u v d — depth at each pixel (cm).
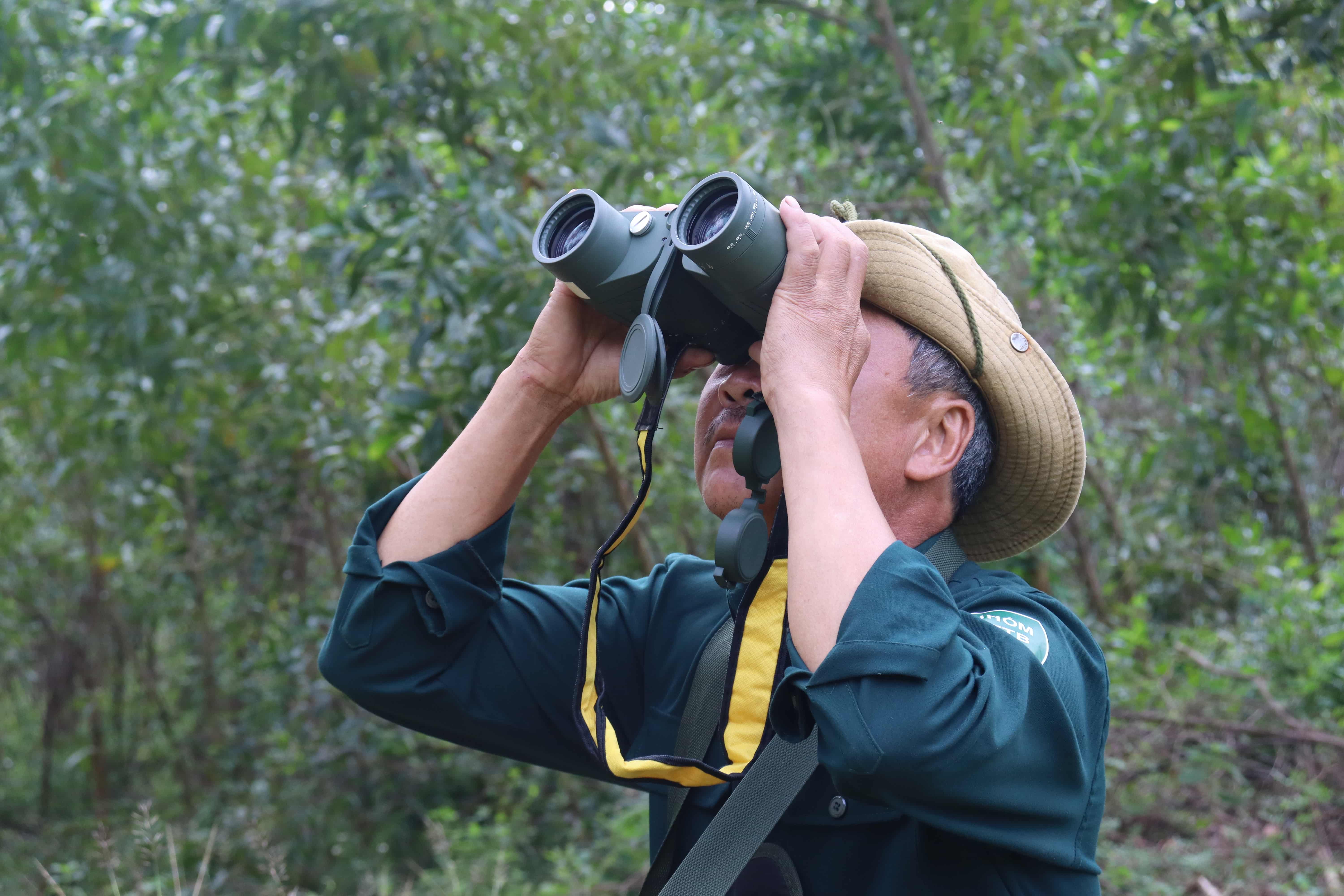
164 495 751
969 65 464
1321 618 538
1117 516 649
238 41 448
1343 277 531
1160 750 507
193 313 571
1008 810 110
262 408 631
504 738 159
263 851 340
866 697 106
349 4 439
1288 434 696
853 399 137
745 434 126
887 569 112
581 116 470
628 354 131
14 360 589
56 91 523
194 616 984
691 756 142
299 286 600
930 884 122
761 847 132
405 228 468
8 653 1155
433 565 152
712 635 148
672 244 133
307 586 839
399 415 467
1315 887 416
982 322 142
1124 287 506
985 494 157
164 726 1041
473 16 453
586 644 137
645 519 589
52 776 1073
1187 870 429
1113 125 453
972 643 115
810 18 560
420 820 679
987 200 551
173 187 566
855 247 128
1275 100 450
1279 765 497
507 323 442
